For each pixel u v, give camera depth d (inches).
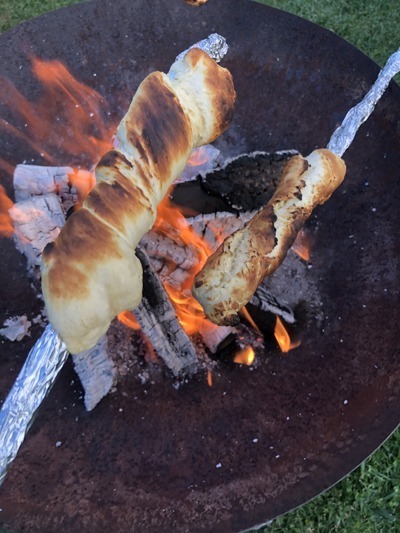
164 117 12.4
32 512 16.8
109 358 19.7
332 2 31.7
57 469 17.7
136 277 11.8
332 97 22.2
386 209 21.1
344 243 21.6
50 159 23.0
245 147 23.7
